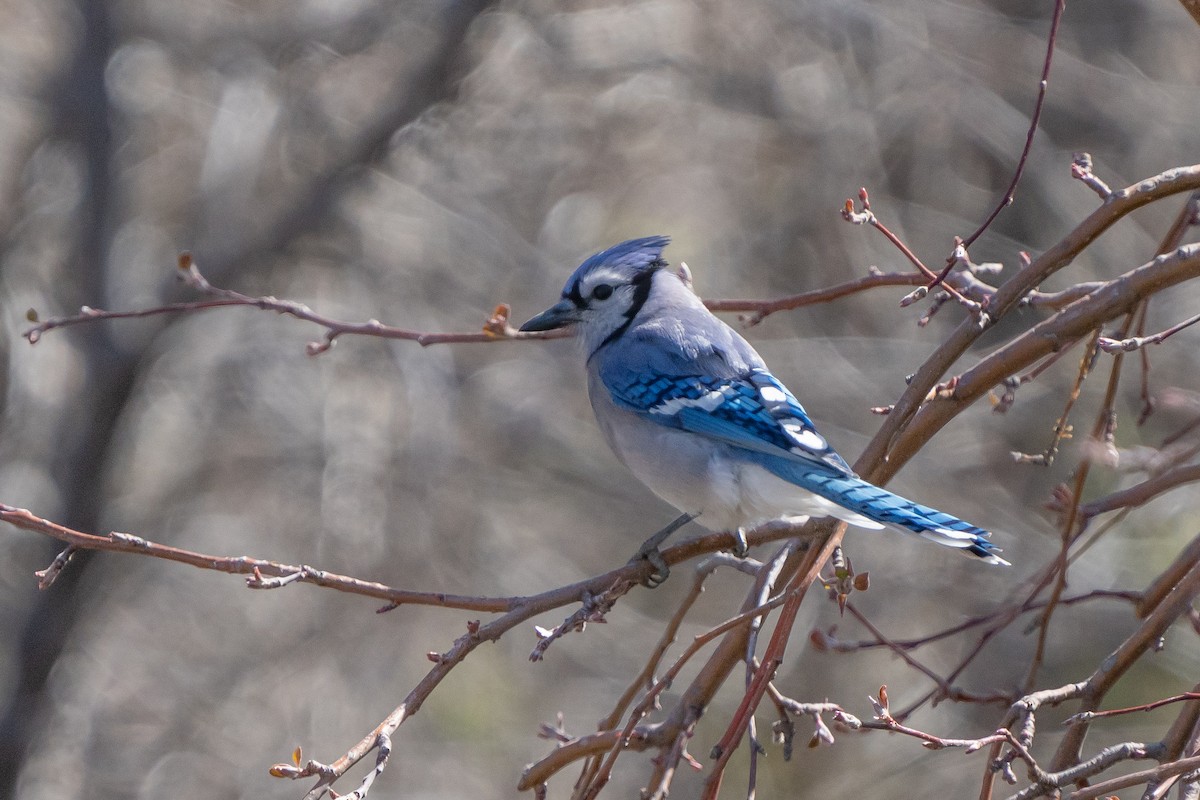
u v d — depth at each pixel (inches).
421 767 595.2
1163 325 543.5
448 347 617.3
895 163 620.7
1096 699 211.9
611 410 277.4
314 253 620.7
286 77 605.3
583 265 296.4
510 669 608.7
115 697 623.8
